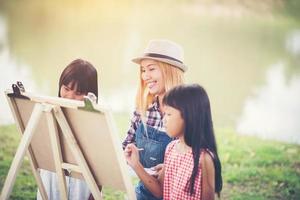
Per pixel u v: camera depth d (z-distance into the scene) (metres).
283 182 4.87
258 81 8.19
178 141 3.15
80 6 10.24
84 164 3.02
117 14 10.35
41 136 3.17
